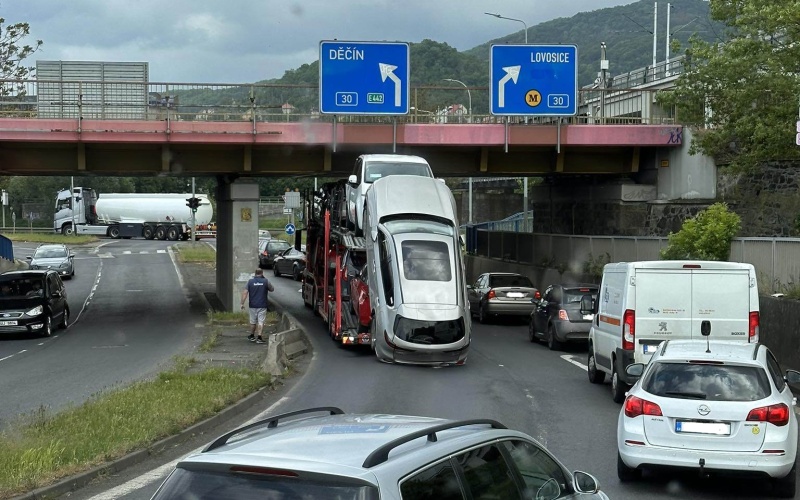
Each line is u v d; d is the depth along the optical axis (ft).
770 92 84.07
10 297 97.66
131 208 294.66
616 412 51.26
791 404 33.83
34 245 262.67
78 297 144.66
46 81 99.50
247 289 87.04
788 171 104.73
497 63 106.83
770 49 83.41
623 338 53.36
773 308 69.92
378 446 14.85
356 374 68.28
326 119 105.60
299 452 14.43
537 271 144.66
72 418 44.55
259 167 110.32
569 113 107.55
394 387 60.95
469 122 108.27
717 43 90.48
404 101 105.81
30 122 98.32
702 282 52.70
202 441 43.19
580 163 116.98
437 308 74.38
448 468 15.17
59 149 103.86
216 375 60.13
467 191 246.47
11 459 35.09
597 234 127.44
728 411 32.24
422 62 359.05
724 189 110.93
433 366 73.97
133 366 72.02
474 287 120.67
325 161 109.91
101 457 36.78
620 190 117.60
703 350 35.09
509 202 241.96
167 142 101.60
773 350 69.26
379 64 105.60
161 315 118.62
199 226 298.56
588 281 121.08
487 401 54.85
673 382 33.47
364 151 109.70
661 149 115.96
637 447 33.24
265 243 203.41
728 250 86.43
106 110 101.35
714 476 33.35
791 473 32.32
